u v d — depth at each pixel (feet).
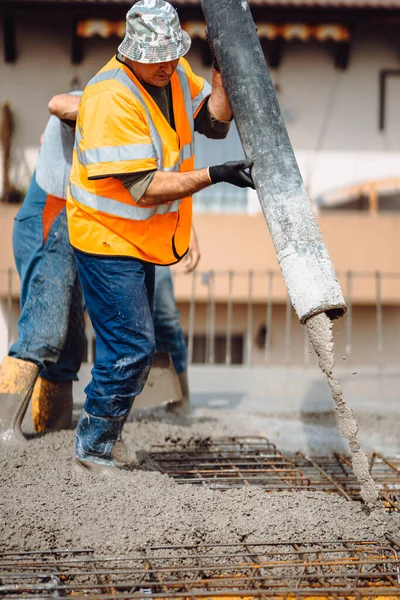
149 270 20.06
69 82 71.51
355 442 17.97
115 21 67.92
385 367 49.16
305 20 68.44
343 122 73.41
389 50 73.05
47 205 22.50
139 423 26.58
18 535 16.81
